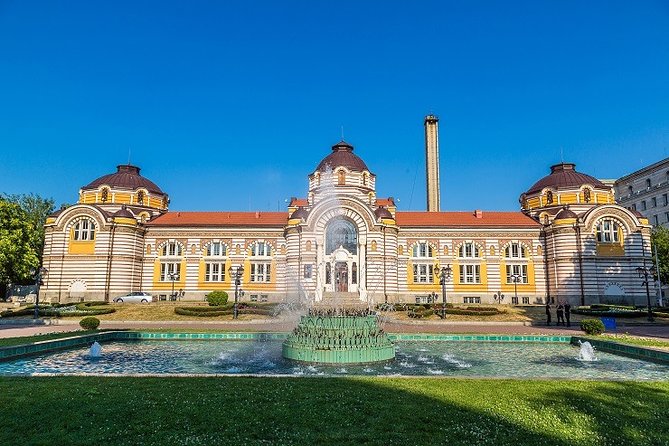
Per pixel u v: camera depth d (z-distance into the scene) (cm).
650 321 5328
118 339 3841
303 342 2902
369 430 1333
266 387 1833
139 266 7838
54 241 7494
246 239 7988
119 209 7994
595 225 7412
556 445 1238
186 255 7956
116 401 1617
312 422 1401
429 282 7825
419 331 4306
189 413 1487
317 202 7225
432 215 8425
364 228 7156
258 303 6744
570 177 8244
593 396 1702
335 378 2006
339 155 8175
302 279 7038
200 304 6475
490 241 7894
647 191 11769
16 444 1225
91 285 7331
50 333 3878
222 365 2752
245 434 1302
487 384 1884
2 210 7419
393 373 2539
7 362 2800
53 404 1577
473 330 4447
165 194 8975
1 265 7150
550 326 4975
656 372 2531
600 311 5856
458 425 1371
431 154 10394
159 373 2292
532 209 8481
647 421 1434
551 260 7625
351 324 2964
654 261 8281
